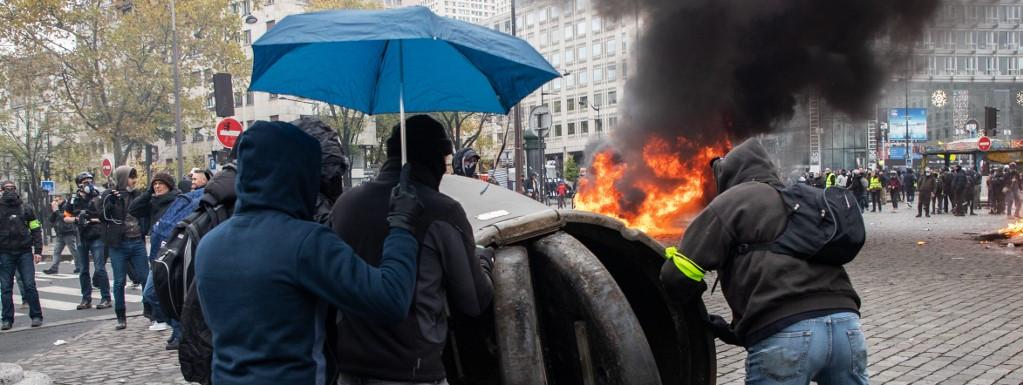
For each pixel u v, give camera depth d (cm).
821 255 279
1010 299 836
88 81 3556
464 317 323
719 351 629
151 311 777
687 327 353
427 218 251
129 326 855
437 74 301
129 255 834
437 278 250
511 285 291
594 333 299
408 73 302
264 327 201
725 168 314
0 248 866
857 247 281
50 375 612
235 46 3809
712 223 288
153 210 756
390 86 307
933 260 1239
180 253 308
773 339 279
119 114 3662
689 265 288
